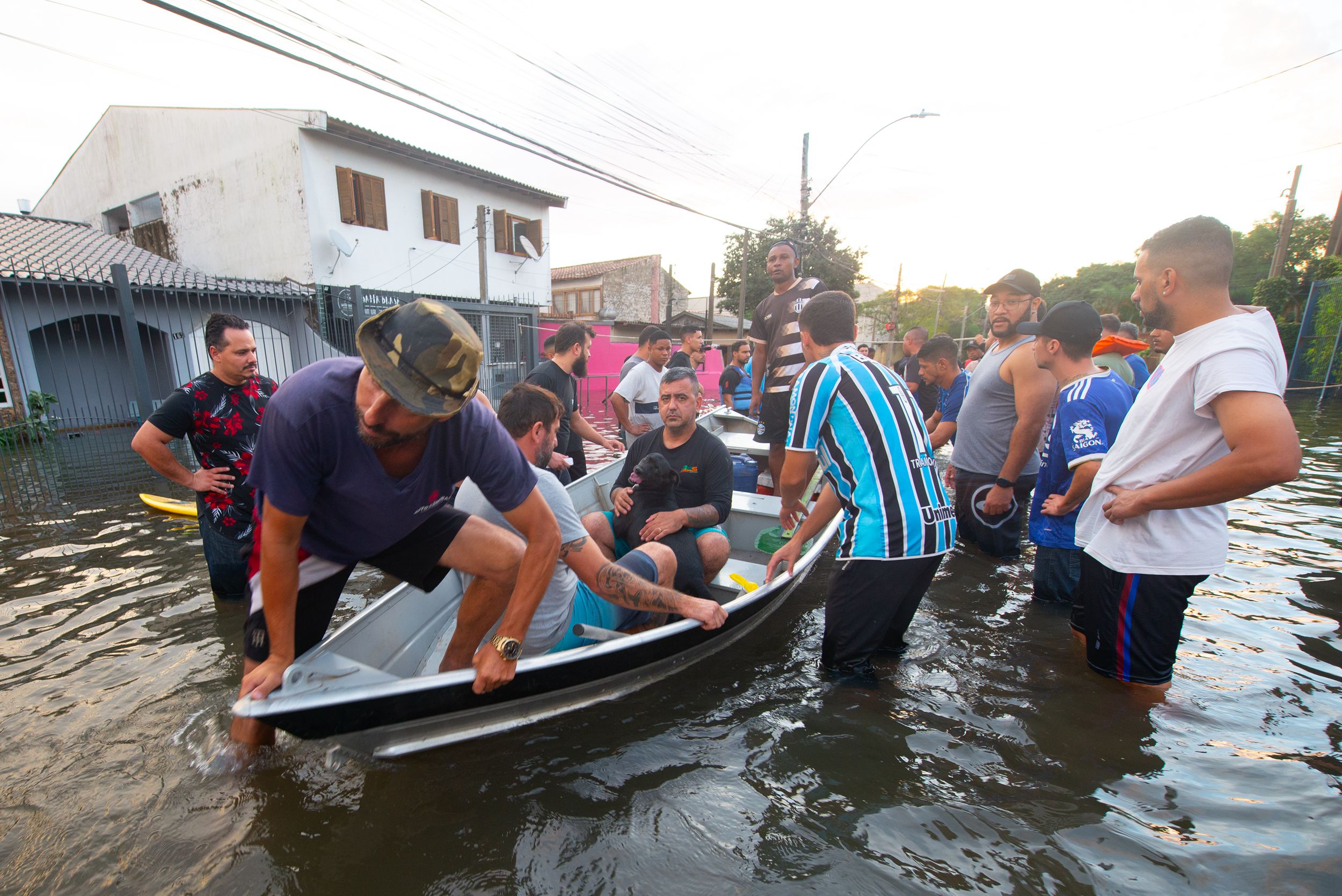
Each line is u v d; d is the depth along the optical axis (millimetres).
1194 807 1759
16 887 1469
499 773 1904
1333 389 12836
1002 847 1623
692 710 2285
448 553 2051
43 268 9430
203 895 1453
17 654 2648
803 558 3242
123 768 1901
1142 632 2270
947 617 3150
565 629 2373
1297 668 2572
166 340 11602
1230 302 2021
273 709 1524
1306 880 1484
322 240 13328
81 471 6770
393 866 1548
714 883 1515
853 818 1732
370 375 1468
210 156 14023
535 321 17688
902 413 2432
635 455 3439
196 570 3689
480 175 16203
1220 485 1896
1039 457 3982
